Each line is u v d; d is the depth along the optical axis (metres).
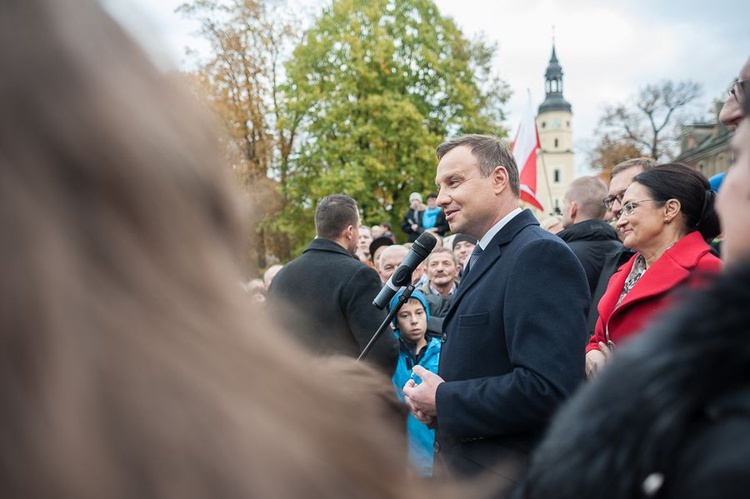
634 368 0.67
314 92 19.62
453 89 20.89
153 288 0.37
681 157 36.50
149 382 0.35
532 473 0.77
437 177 2.48
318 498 0.39
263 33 19.52
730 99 1.75
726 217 0.77
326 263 3.28
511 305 2.11
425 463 2.39
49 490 0.32
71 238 0.34
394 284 2.62
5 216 0.33
